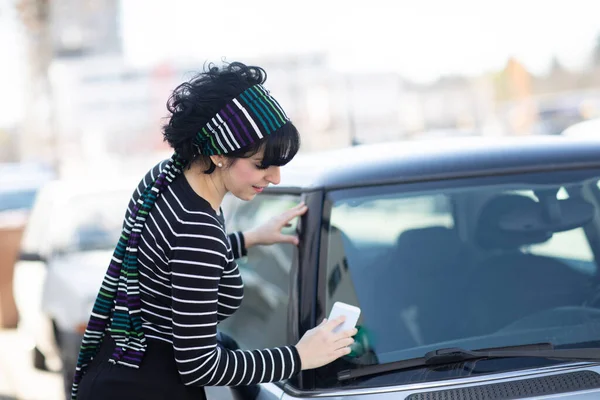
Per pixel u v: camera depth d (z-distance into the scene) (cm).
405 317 333
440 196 358
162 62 2459
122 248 295
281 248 371
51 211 896
